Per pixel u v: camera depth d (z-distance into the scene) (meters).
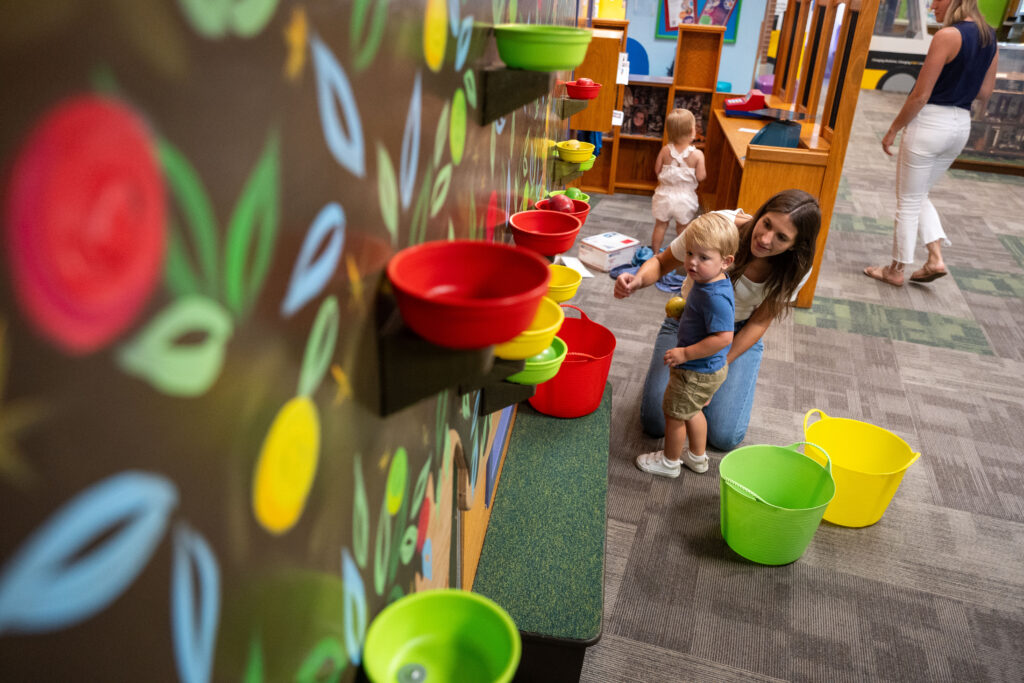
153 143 0.30
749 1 5.39
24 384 0.24
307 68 0.45
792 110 4.39
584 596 1.57
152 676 0.34
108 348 0.28
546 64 1.05
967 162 6.49
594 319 3.37
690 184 4.00
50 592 0.27
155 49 0.29
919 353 3.14
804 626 1.75
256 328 0.42
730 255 1.91
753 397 2.56
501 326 0.62
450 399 1.12
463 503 1.28
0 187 0.23
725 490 1.92
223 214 0.36
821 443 2.26
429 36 0.74
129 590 0.31
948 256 4.33
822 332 3.31
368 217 0.60
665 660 1.64
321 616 0.59
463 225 1.00
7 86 0.23
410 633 0.81
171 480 0.34
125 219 0.29
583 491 1.94
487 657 0.80
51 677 0.27
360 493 0.67
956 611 1.81
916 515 2.15
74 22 0.25
